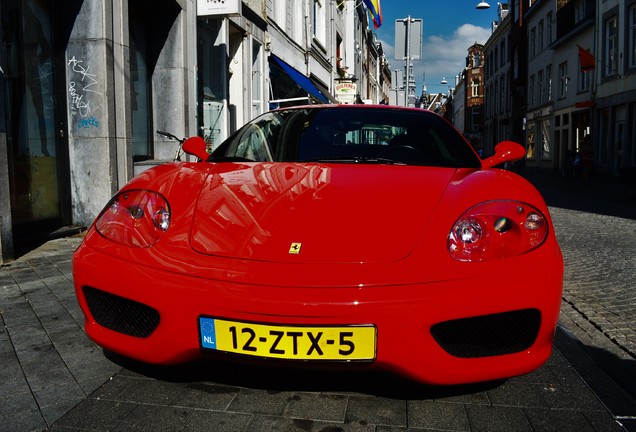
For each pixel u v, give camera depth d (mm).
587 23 25328
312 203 2373
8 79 5699
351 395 2389
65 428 2135
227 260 2127
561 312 3889
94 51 6555
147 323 2229
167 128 8836
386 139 3271
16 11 5820
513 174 2750
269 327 1986
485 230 2170
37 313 3555
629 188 14133
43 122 6277
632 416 2283
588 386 2561
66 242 6027
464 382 2084
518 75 39562
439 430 2125
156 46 8758
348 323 1958
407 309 1967
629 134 21453
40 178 6215
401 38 15922
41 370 2680
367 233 2178
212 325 2043
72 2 6520
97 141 6656
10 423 2174
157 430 2115
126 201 2514
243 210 2359
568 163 24906
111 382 2533
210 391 2426
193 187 2564
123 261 2248
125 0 7027
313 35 20078
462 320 2053
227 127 11086
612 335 3379
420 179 2598
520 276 2080
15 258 5195
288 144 3252
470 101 67312
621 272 5113
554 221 8922
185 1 8805
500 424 2182
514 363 2119
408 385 2488
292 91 17359
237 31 11789
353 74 31922
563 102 29750
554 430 2148
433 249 2115
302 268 2057
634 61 21000
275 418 2197
